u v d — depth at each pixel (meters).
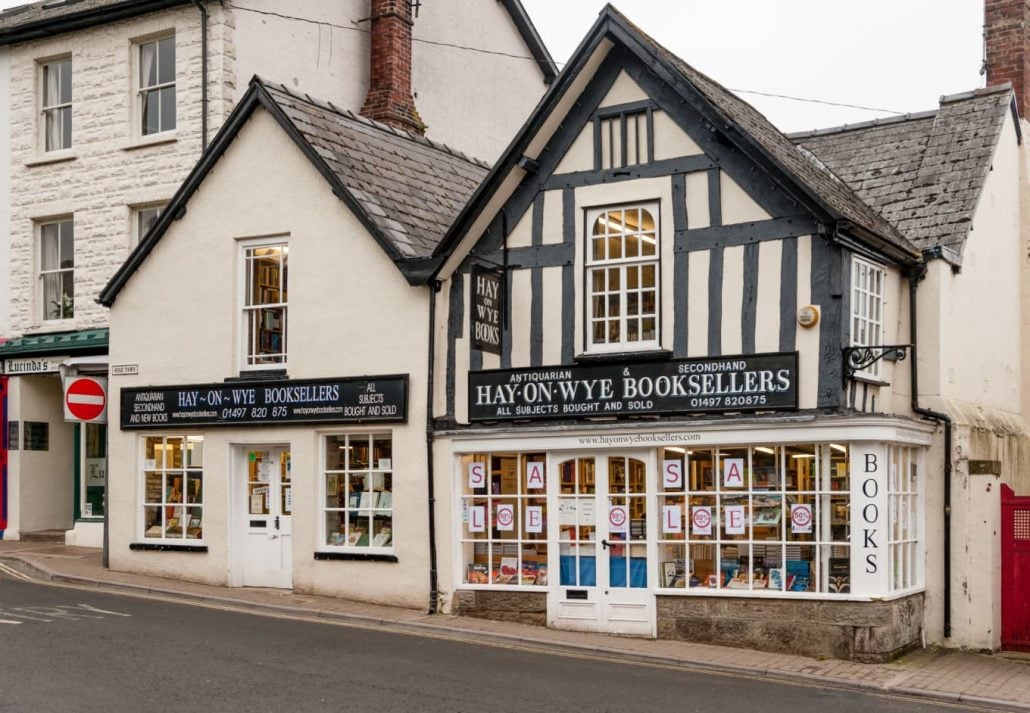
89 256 19.86
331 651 11.63
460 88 23.30
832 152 17.05
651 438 13.23
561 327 14.11
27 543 19.58
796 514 12.77
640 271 13.83
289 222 15.78
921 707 10.46
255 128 16.12
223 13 18.66
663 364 13.37
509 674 10.93
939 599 13.59
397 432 14.84
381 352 15.01
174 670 10.49
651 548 13.30
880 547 12.34
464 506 14.45
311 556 15.33
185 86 19.00
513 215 14.52
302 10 20.02
